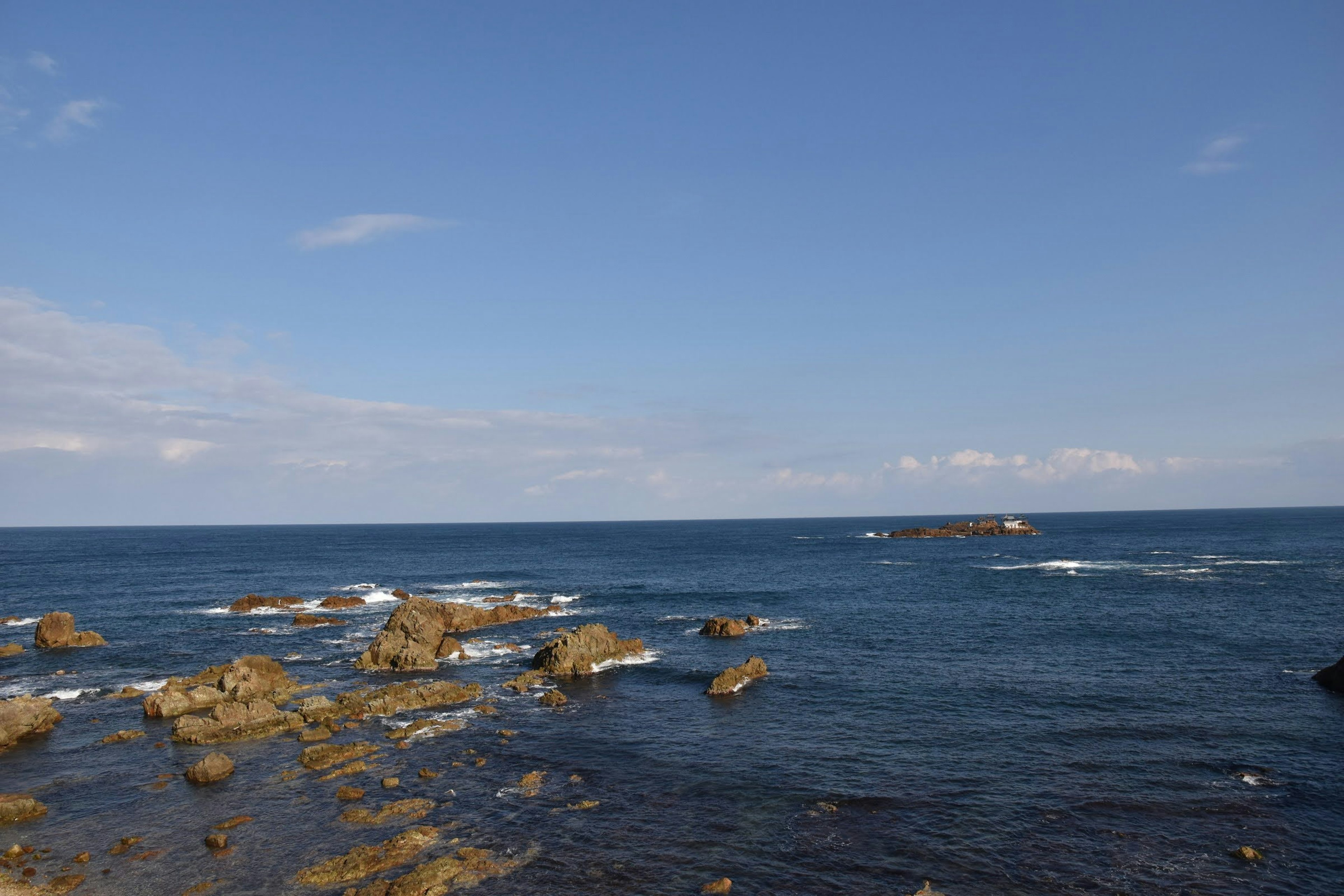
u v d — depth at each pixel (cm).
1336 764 3328
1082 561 13162
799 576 11762
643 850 2648
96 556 17950
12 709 3947
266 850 2686
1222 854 2575
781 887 2394
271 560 16650
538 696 4741
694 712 4341
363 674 5409
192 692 4500
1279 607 7481
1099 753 3522
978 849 2628
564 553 19050
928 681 4875
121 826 2903
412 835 2734
